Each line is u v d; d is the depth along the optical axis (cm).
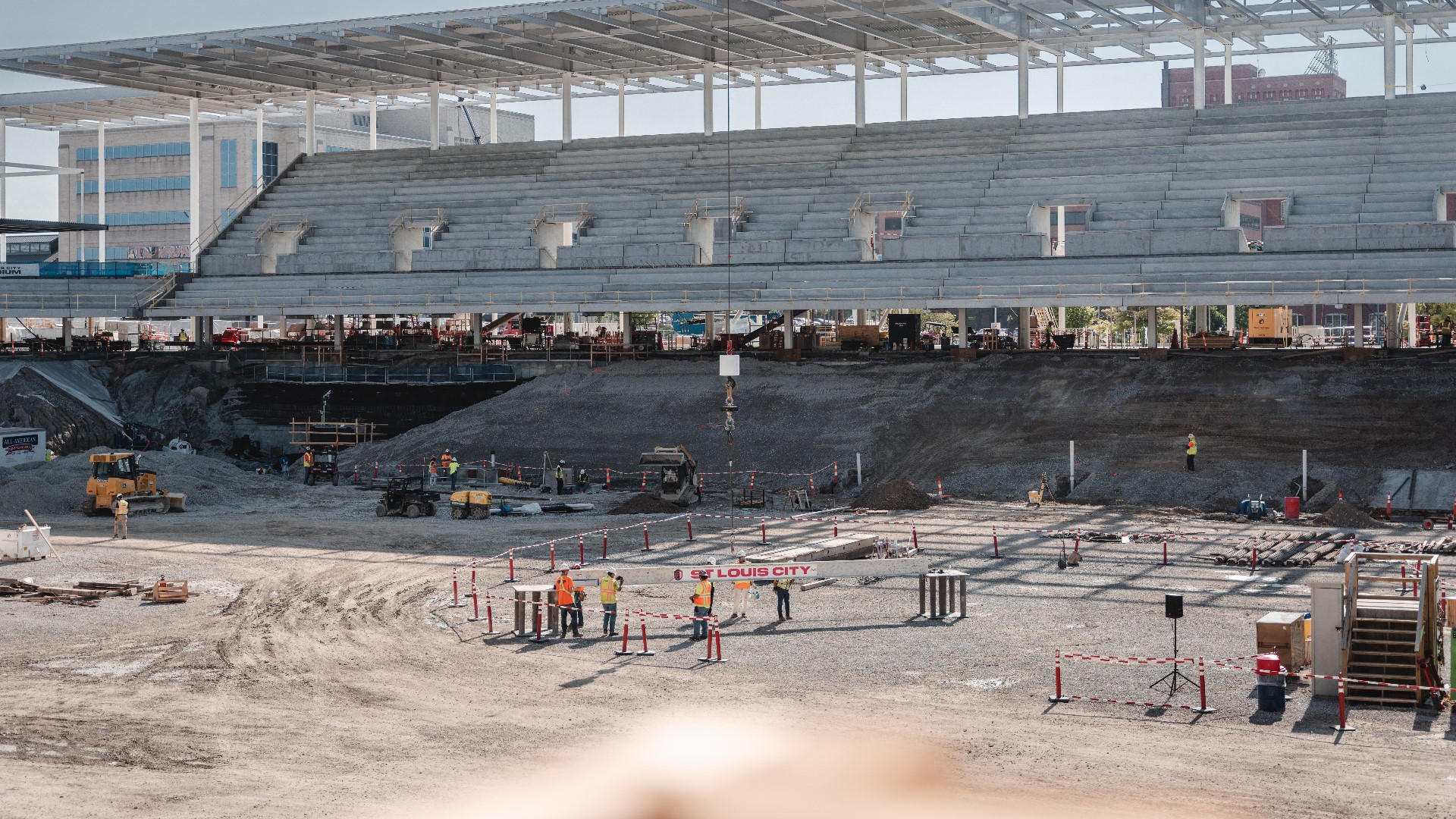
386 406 6850
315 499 5484
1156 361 5819
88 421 6862
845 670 2716
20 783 2016
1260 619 2786
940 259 6875
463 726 2339
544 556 4062
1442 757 2142
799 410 5888
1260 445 5022
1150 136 7131
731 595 3484
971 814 1855
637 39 7469
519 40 7569
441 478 5862
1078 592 3431
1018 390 5766
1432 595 2516
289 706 2483
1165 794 1952
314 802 1931
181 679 2684
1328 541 4012
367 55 8025
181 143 15188
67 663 2823
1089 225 6738
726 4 6462
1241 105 7131
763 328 7475
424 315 7862
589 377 6556
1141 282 6288
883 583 3628
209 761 2144
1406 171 6419
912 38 7662
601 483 5672
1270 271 6150
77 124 10912
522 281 7525
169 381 7362
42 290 8200
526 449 5994
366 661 2833
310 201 8656
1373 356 5562
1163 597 3347
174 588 3447
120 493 4991
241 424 6994
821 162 7712
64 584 3647
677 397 6169
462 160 8719
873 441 5541
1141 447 5159
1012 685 2594
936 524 4500
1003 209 6975
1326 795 1948
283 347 7925
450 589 3578
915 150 7588
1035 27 7425
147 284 8200
